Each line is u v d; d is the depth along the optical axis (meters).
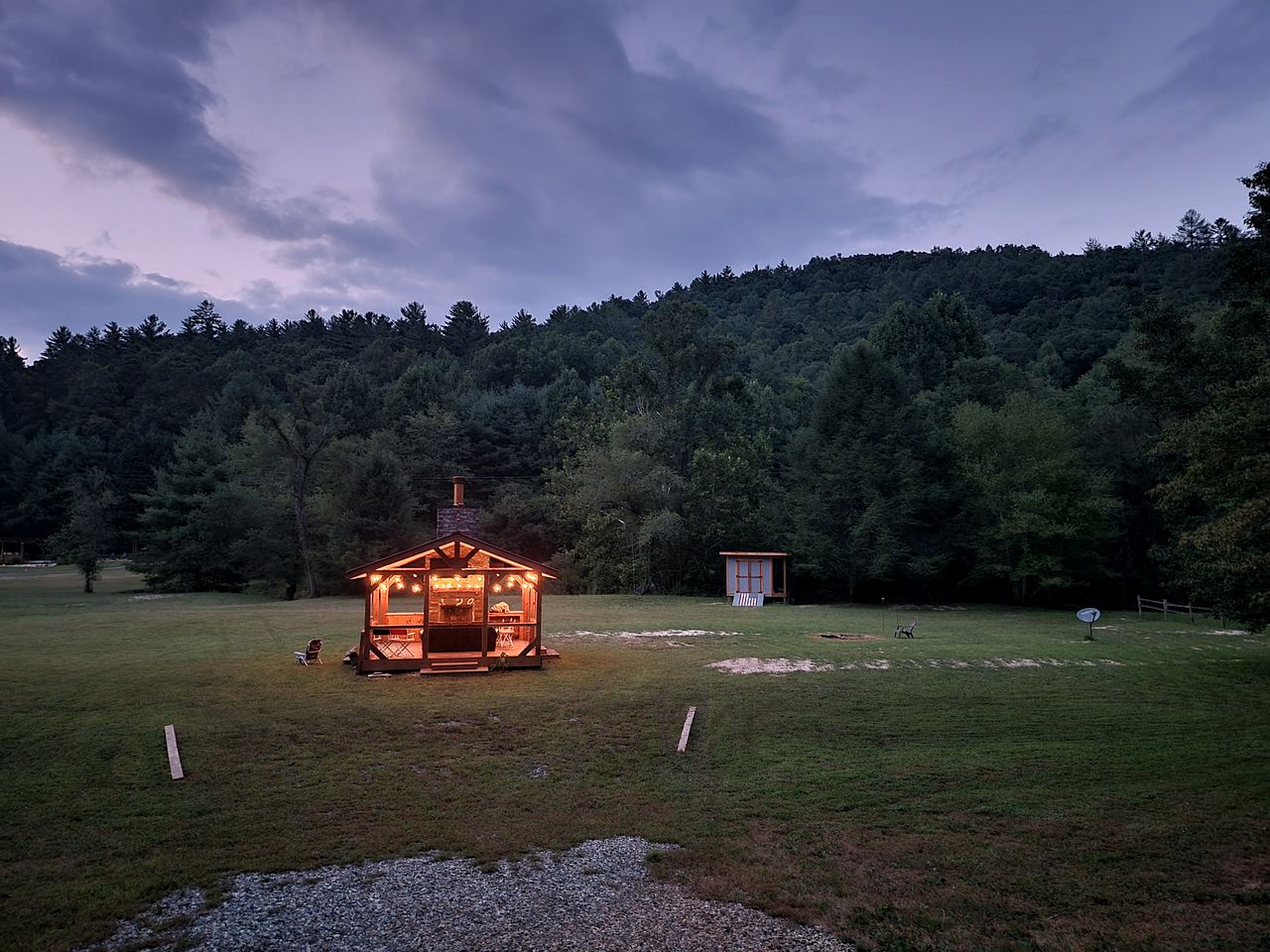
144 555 47.50
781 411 69.69
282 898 7.45
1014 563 41.47
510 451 70.25
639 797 10.47
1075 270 124.31
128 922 6.97
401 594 43.72
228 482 51.41
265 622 27.08
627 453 47.50
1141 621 33.06
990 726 13.94
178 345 134.38
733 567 41.38
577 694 15.62
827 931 6.78
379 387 97.31
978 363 54.81
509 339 112.19
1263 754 12.37
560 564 52.06
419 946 6.52
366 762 11.68
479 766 11.64
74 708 13.79
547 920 6.99
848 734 13.42
